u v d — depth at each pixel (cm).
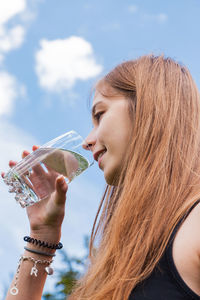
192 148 164
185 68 186
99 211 197
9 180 202
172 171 158
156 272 133
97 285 156
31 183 200
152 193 157
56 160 197
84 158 195
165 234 140
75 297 173
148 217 152
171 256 131
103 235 187
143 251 144
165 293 128
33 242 204
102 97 181
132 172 164
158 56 188
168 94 173
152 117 169
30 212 209
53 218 203
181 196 152
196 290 126
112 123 173
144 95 172
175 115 168
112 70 188
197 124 170
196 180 155
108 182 175
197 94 178
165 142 163
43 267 203
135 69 182
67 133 200
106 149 176
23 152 212
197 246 129
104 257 157
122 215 158
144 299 130
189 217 138
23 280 201
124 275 140
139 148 166
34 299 199
